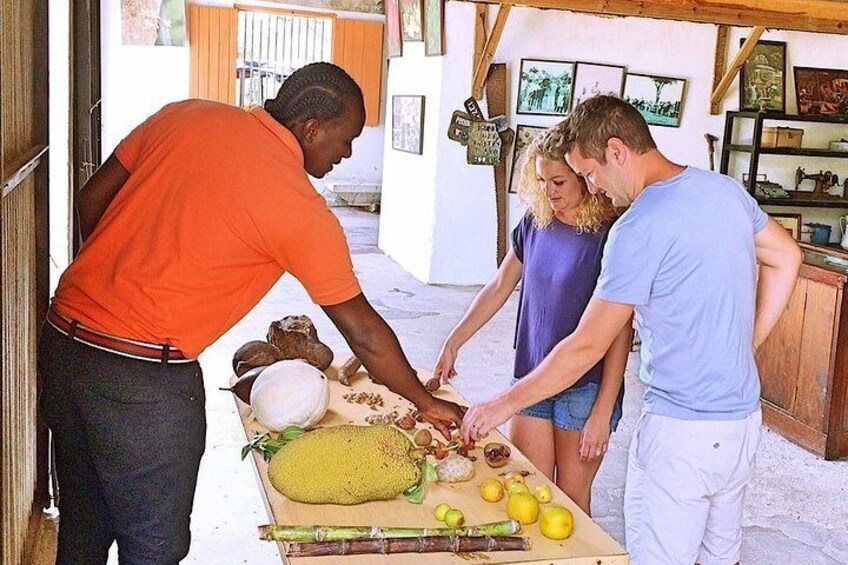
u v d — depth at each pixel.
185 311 1.86
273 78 13.40
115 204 1.93
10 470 2.38
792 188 8.80
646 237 2.04
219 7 12.05
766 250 2.24
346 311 1.91
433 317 7.28
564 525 1.69
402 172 9.39
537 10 8.14
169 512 1.97
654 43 8.41
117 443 1.89
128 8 11.53
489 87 8.18
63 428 1.97
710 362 2.08
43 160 2.87
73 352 1.89
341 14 12.90
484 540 1.64
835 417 4.52
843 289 4.42
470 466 1.94
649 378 2.20
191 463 1.98
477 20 8.00
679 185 2.06
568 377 2.07
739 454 2.14
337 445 1.78
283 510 1.73
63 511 2.13
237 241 1.83
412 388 2.01
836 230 8.80
